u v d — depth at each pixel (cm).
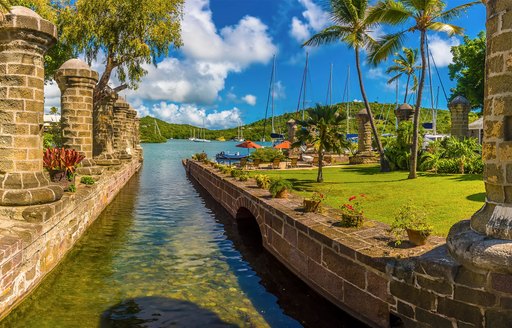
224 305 905
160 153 8262
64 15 2575
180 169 4503
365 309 767
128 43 2636
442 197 1438
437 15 2066
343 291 830
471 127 3544
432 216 1138
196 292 977
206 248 1378
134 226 1672
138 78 2833
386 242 826
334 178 2219
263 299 942
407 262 685
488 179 613
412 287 668
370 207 1334
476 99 3731
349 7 2272
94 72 1864
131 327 786
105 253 1276
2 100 993
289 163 3331
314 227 964
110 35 2606
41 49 1038
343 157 3838
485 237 592
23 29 977
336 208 1270
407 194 1548
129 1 2578
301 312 877
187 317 838
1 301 756
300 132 2069
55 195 1059
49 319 802
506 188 583
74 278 1042
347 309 819
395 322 709
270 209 1261
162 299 927
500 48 589
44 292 935
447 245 667
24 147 1006
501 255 549
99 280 1034
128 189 2802
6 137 993
